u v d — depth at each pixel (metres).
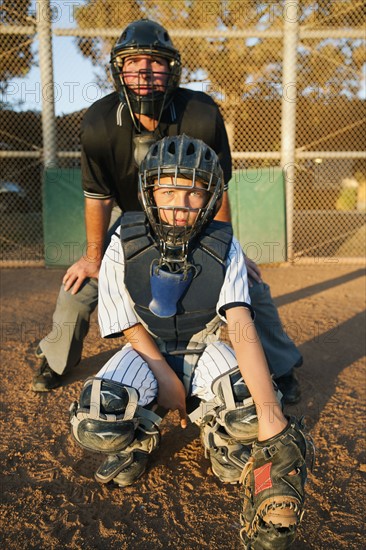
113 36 5.13
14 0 5.14
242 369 1.49
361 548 1.50
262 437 1.36
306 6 5.33
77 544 1.53
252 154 5.45
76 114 5.54
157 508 1.70
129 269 1.63
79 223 5.30
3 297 4.22
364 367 2.79
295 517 1.27
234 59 5.54
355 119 6.00
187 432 2.16
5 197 5.94
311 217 6.27
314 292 4.39
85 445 1.68
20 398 2.45
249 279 2.24
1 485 1.81
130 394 1.64
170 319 1.68
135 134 2.12
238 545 1.53
